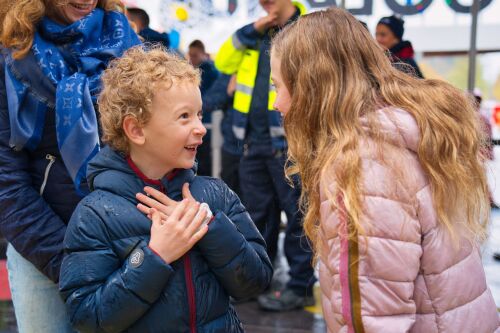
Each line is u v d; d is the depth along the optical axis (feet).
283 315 11.76
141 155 4.96
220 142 17.54
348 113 4.43
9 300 12.53
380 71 4.69
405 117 4.34
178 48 18.39
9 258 6.14
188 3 18.21
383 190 4.09
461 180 4.38
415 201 4.21
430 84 4.78
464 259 4.44
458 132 4.44
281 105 4.93
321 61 4.64
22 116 5.72
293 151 4.74
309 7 15.74
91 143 5.70
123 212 4.80
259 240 5.41
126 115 4.80
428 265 4.30
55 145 5.93
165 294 4.75
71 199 5.99
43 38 6.11
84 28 6.16
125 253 4.75
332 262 4.19
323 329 11.00
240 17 18.19
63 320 6.15
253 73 11.89
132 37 6.68
